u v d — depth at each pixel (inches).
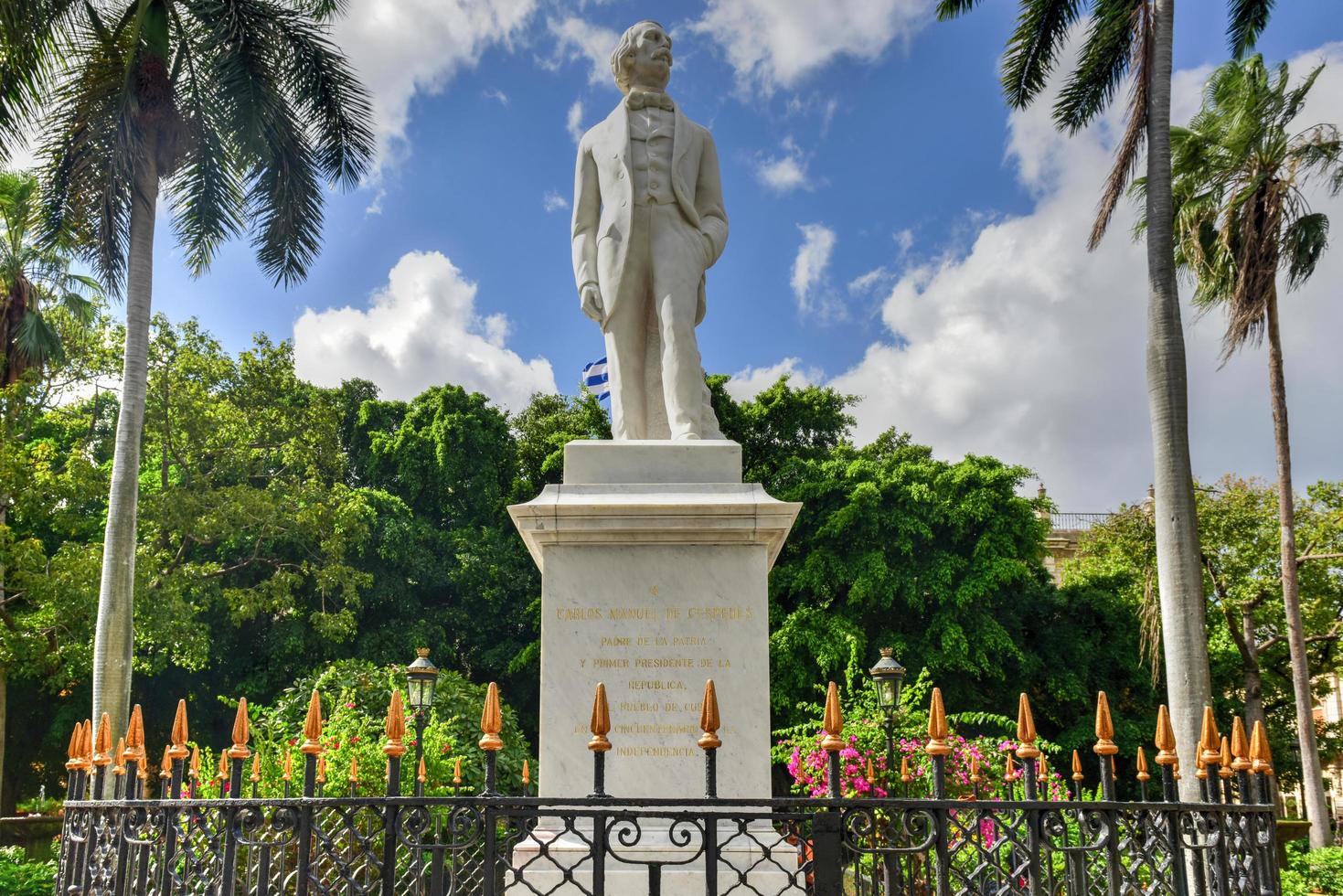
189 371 729.6
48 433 838.5
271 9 535.2
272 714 566.9
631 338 224.4
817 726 389.4
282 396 828.0
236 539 740.0
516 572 907.4
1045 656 871.1
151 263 509.7
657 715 184.9
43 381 764.0
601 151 231.6
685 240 225.1
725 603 190.4
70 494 674.2
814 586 815.7
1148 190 490.3
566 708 185.8
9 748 839.1
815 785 327.9
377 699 555.5
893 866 125.5
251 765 364.8
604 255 225.3
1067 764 853.8
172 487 697.6
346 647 824.3
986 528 824.3
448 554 900.6
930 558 825.5
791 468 888.9
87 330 765.9
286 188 544.7
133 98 495.8
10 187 680.4
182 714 155.5
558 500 193.3
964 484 824.3
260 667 820.0
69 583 645.9
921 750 320.8
